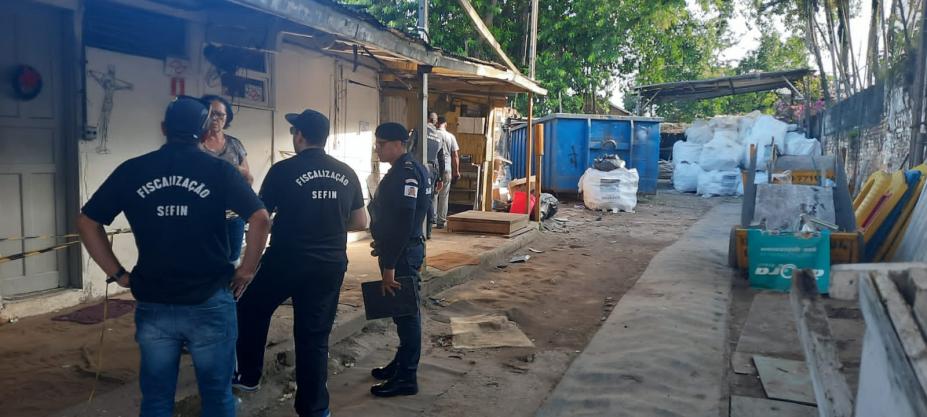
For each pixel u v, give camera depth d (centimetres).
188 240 289
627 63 2794
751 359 531
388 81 1027
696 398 459
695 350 549
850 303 662
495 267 898
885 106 1259
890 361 229
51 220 565
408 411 437
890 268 255
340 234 388
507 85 1153
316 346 386
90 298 587
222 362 306
